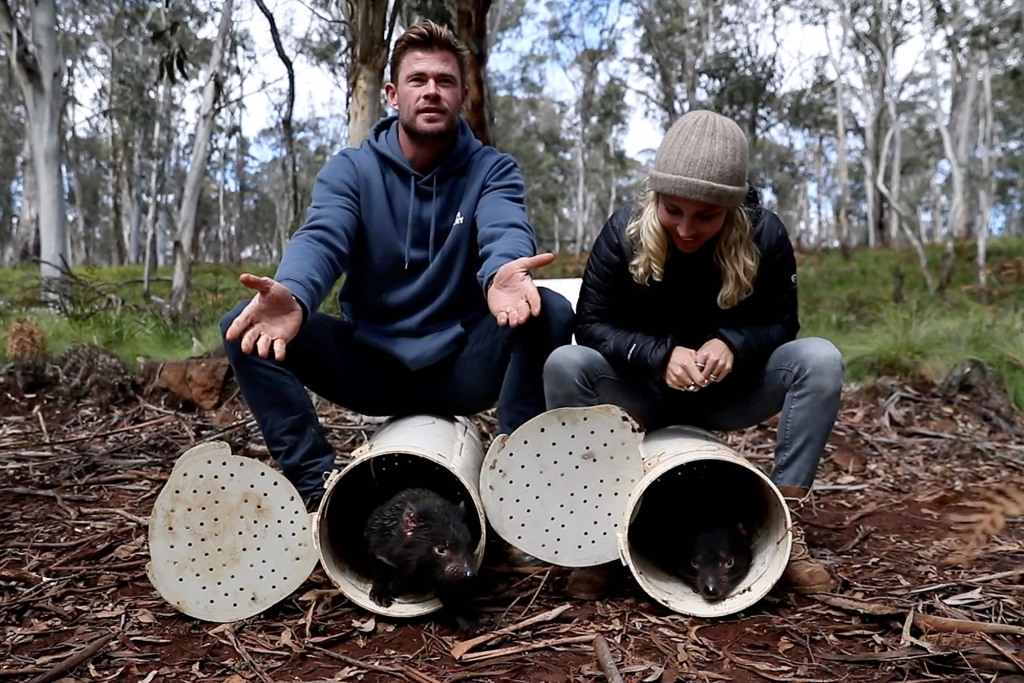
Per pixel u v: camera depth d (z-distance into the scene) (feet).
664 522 10.00
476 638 8.20
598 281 9.89
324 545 8.74
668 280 9.68
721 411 10.45
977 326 23.97
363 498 10.40
